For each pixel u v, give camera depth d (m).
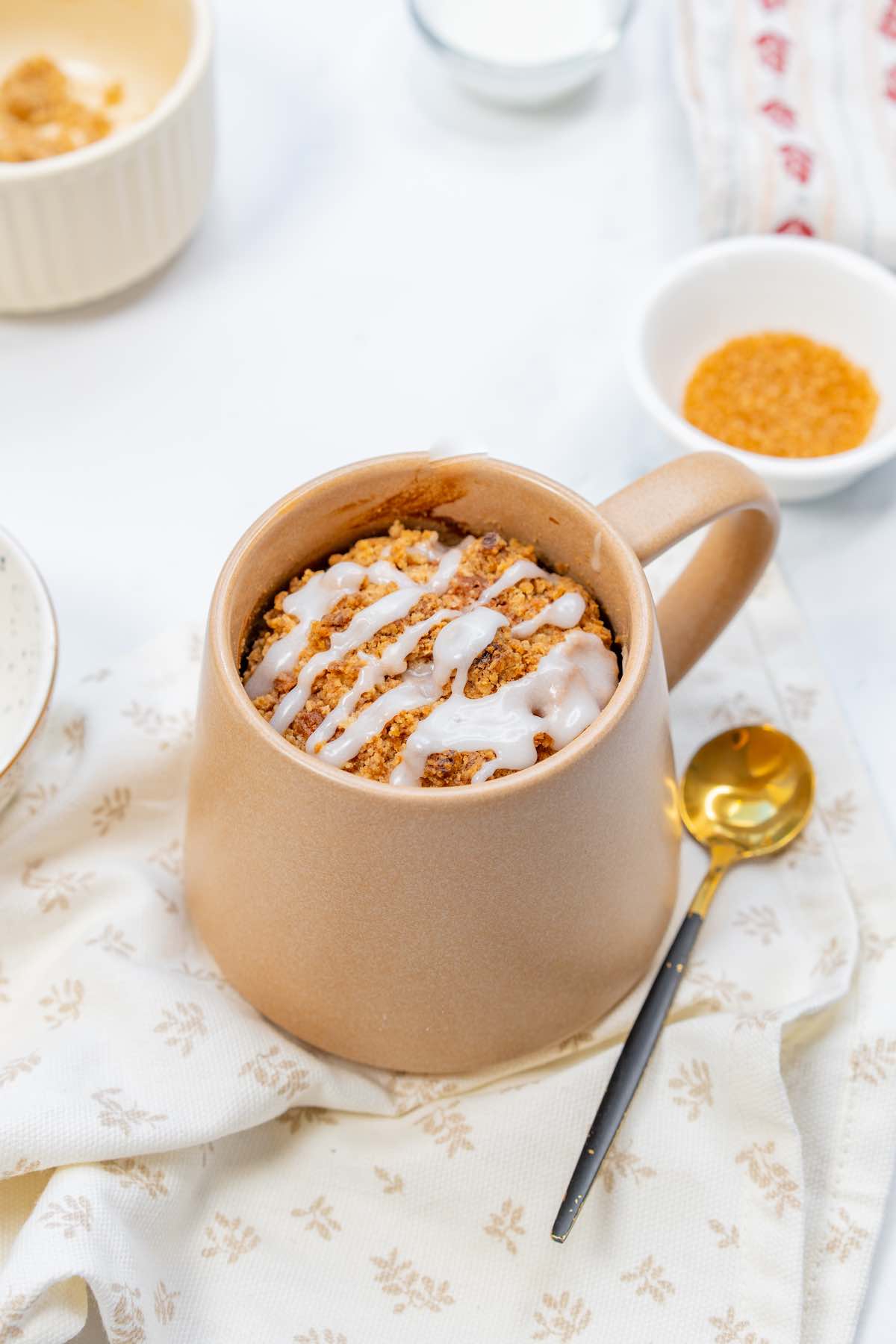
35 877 0.59
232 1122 0.55
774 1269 0.55
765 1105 0.56
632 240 0.73
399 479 0.55
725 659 0.63
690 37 0.73
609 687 0.54
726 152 0.71
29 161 0.69
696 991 0.58
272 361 0.70
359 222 0.73
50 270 0.68
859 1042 0.58
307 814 0.51
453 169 0.74
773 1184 0.56
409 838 0.51
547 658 0.54
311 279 0.71
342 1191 0.56
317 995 0.55
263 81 0.76
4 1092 0.55
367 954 0.53
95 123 0.71
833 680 0.64
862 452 0.64
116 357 0.69
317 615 0.55
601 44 0.73
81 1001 0.57
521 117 0.75
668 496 0.55
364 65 0.76
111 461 0.67
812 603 0.65
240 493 0.67
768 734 0.62
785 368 0.68
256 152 0.74
